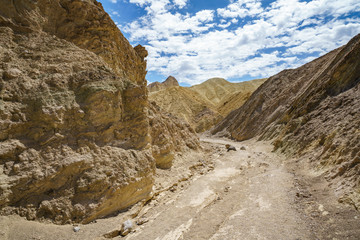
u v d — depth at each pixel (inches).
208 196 433.4
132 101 427.8
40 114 319.9
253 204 364.8
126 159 389.7
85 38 507.5
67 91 357.4
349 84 654.5
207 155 861.2
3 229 250.8
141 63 826.2
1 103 302.0
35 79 345.1
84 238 277.7
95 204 321.7
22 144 302.7
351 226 245.1
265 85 1694.1
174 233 302.5
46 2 432.1
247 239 266.2
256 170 580.4
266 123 1251.8
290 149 658.8
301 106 837.2
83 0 512.7
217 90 4131.4
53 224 284.8
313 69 1256.8
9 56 339.6
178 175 555.8
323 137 527.8
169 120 760.3
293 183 419.8
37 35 394.0
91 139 360.8
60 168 311.6
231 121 1839.3
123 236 301.4
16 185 279.4
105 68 426.6
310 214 297.6
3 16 360.8
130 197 378.0
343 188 319.9
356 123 423.5
